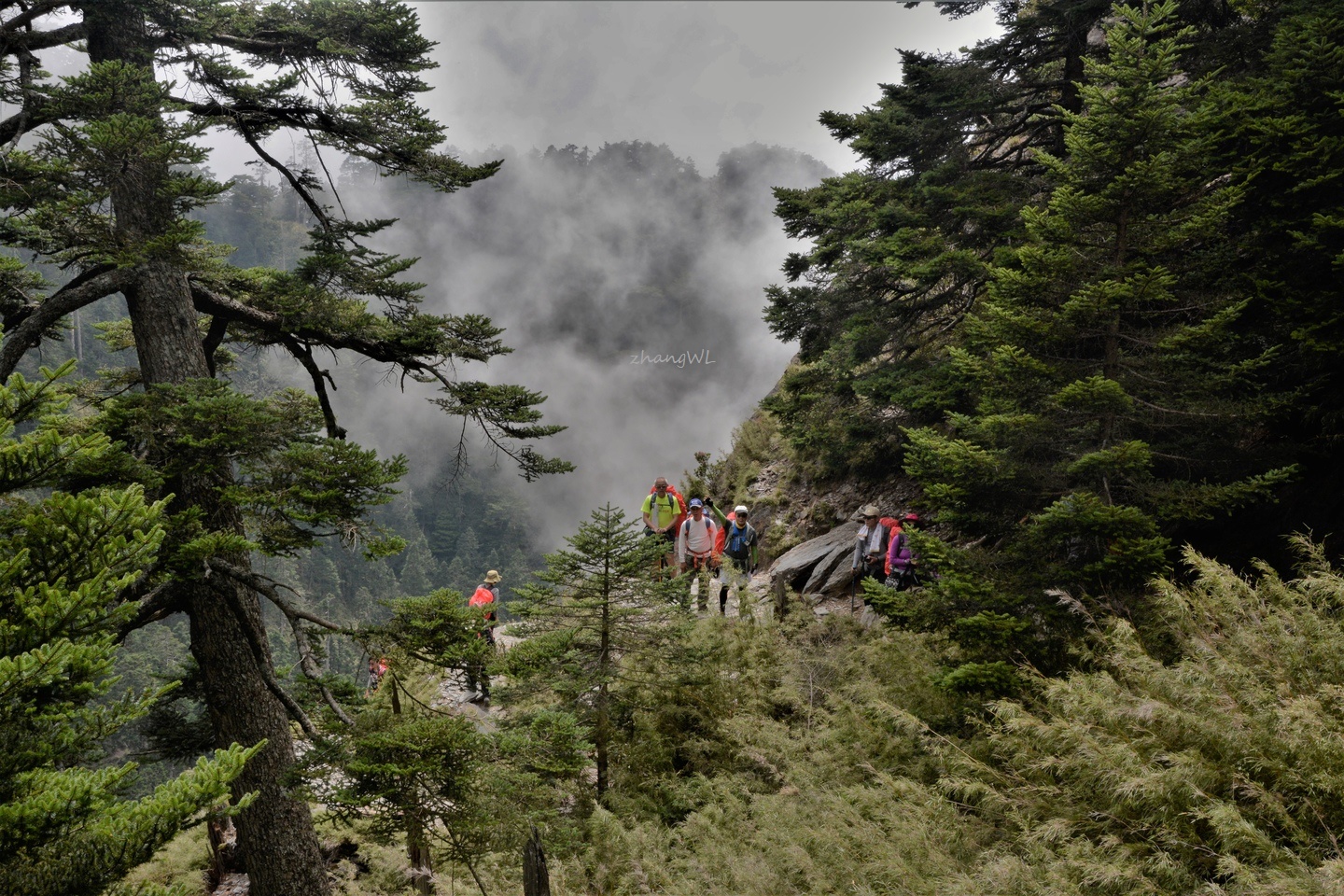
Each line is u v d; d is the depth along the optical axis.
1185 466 7.16
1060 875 3.51
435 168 9.55
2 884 2.32
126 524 2.79
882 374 12.60
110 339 10.30
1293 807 3.36
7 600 2.66
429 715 7.23
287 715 8.10
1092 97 6.70
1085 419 7.07
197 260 7.40
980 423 7.23
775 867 4.91
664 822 6.97
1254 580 7.10
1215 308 6.81
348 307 9.16
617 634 8.09
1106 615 5.89
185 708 9.67
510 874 6.21
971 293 12.98
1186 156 6.60
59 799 2.41
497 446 9.22
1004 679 5.71
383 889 8.16
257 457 6.75
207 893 9.06
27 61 7.09
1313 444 7.15
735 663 9.04
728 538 13.15
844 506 15.95
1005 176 11.69
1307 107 7.13
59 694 2.68
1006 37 12.36
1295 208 7.09
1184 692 3.93
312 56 9.26
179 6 7.79
